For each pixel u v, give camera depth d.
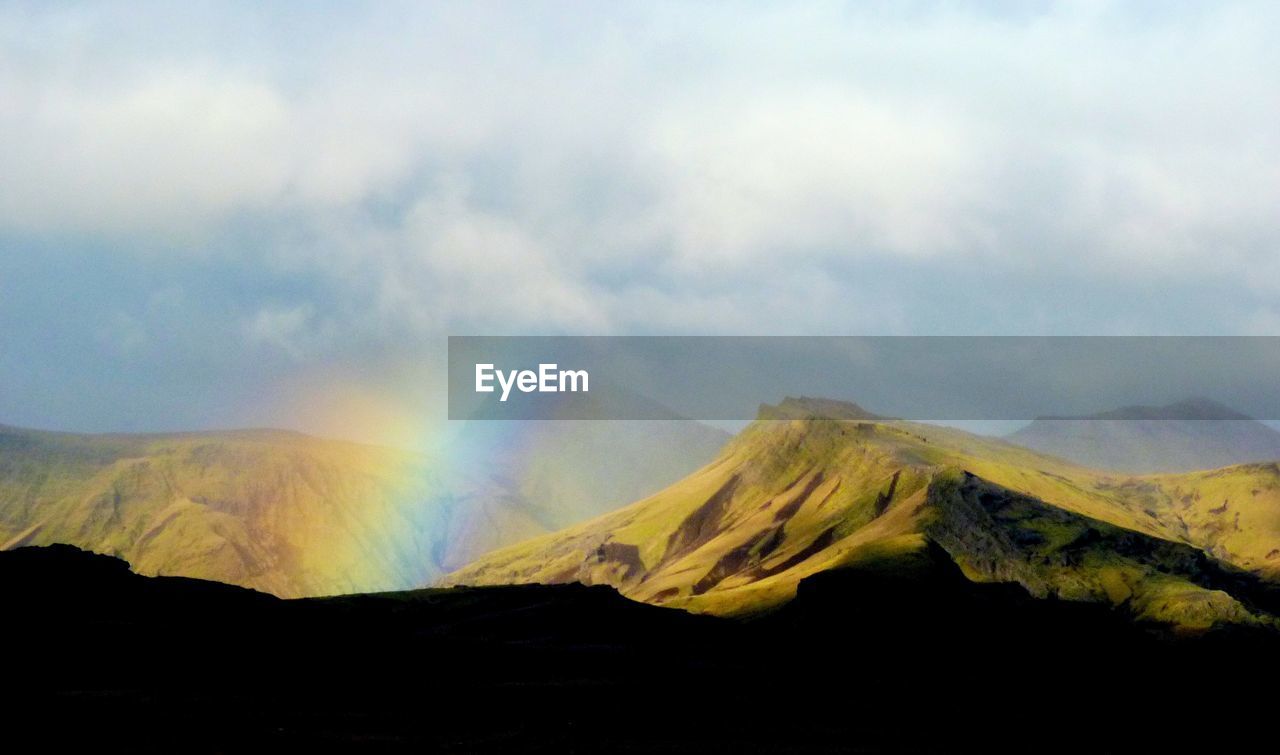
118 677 185.00
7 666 182.50
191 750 150.00
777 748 186.75
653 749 177.25
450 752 162.62
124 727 157.25
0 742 146.62
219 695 182.75
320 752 155.50
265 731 163.12
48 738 149.75
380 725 176.00
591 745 176.25
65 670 185.25
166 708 169.00
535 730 183.12
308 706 183.25
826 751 188.25
